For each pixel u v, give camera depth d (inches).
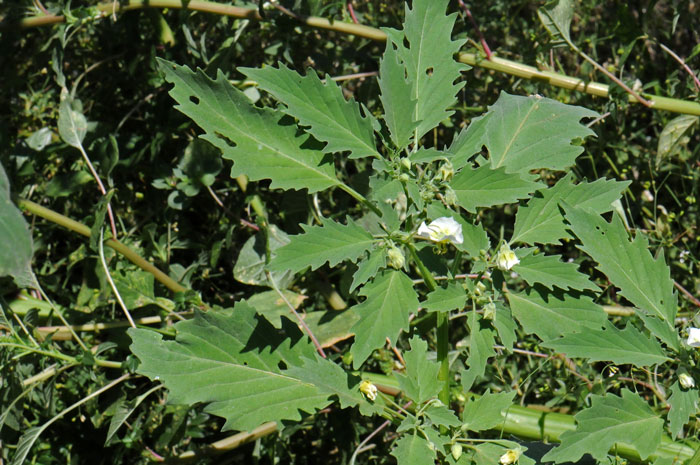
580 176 107.1
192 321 69.6
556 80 97.3
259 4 90.9
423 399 63.3
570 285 62.7
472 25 105.7
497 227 108.0
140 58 104.3
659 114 109.1
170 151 108.5
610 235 64.7
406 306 58.8
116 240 91.7
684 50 125.1
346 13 100.2
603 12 119.4
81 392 96.9
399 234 60.7
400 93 61.0
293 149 62.9
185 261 112.8
